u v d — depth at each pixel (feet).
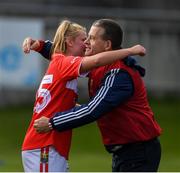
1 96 197.06
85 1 236.22
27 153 57.26
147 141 57.62
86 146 160.45
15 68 188.96
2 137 168.76
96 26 57.57
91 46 57.67
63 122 55.26
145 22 211.61
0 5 204.74
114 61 54.34
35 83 189.88
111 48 57.52
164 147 160.76
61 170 57.26
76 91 57.77
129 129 57.21
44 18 202.39
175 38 214.90
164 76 214.07
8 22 187.62
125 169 57.82
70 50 58.65
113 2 237.66
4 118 187.32
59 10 205.05
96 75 57.67
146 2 238.48
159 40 213.25
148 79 212.64
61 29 58.65
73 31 58.49
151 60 212.23
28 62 188.96
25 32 189.37
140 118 57.26
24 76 189.88
